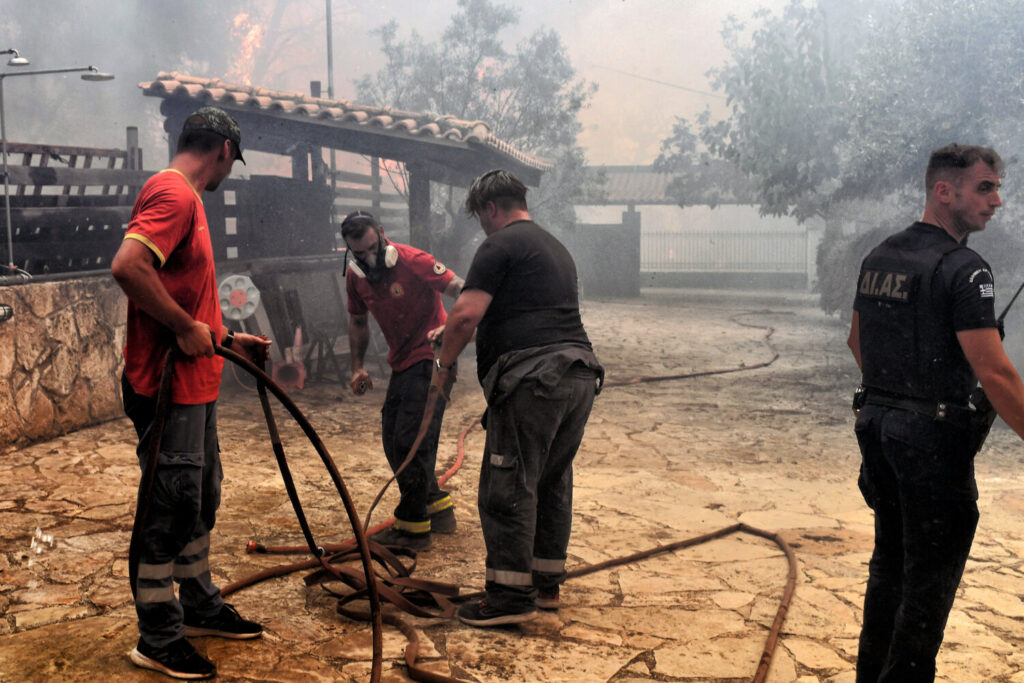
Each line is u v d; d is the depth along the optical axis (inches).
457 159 407.5
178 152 114.0
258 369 112.2
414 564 158.1
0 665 115.2
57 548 161.6
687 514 200.4
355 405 329.1
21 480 207.3
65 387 261.7
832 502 213.3
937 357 98.1
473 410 328.2
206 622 124.7
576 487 222.4
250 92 395.2
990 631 137.9
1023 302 309.7
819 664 124.4
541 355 131.6
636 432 296.4
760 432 300.4
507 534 132.9
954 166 101.5
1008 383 92.9
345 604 138.0
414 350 171.8
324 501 200.7
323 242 460.1
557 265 135.9
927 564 98.4
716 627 137.2
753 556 172.4
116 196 325.4
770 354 518.6
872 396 105.1
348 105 406.9
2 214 262.2
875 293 105.1
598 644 130.0
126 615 132.6
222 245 383.9
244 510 190.9
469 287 133.1
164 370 106.4
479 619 134.4
